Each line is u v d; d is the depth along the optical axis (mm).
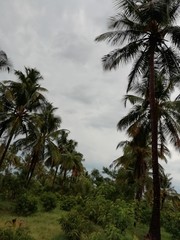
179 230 26750
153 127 17406
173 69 20125
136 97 25281
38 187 41781
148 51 19562
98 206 16266
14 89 28953
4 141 29031
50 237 17797
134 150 28359
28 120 28984
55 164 46719
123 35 19328
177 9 18422
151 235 15484
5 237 13086
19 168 41375
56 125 36188
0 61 23438
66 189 51469
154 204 16094
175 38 18547
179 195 45781
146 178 32531
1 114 28297
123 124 24391
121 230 12039
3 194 30234
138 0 19312
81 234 16875
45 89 30453
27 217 24188
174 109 22656
